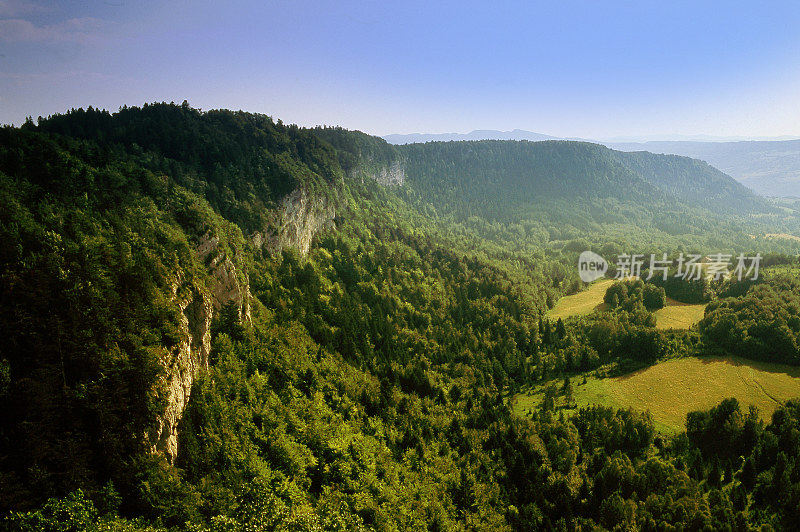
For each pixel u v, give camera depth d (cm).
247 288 10588
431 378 12250
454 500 7838
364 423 9006
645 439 9488
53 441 4591
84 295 5578
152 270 7031
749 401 11681
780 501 7462
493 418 10669
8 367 4672
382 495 6888
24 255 5716
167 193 10944
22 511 4059
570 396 11900
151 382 5453
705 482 8281
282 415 7544
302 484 6419
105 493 4481
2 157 8575
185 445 5969
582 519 7488
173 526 4559
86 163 10194
